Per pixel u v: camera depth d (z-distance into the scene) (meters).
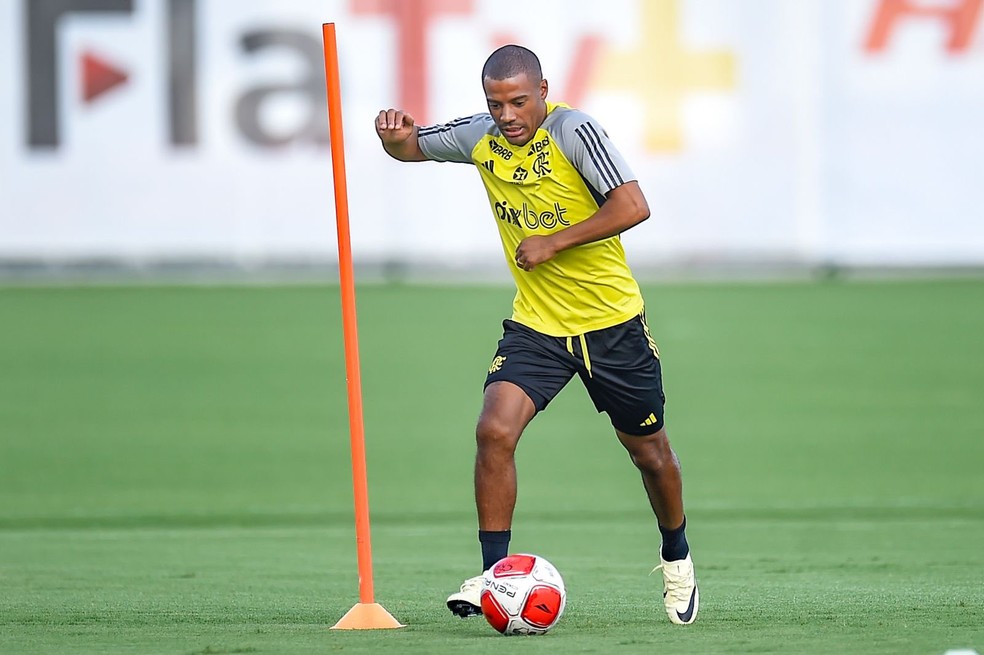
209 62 72.00
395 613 20.86
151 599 22.27
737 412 47.19
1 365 55.78
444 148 20.20
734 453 41.22
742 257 72.69
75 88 72.06
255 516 33.56
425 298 71.56
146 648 17.73
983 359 56.03
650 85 71.81
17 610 21.08
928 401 48.62
